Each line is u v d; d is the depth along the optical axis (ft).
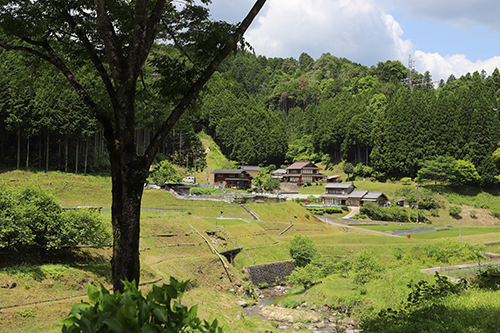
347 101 565.94
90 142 326.65
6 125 243.19
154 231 155.12
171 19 34.27
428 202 340.80
